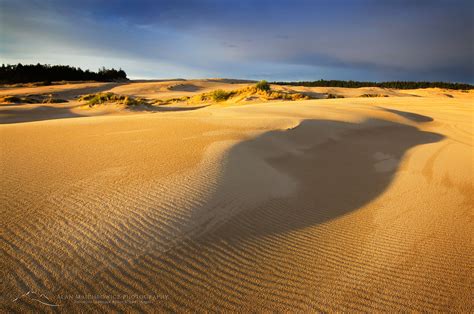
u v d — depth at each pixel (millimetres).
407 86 112000
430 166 9812
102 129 11375
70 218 4270
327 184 7449
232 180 6219
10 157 7289
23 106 31875
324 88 70000
